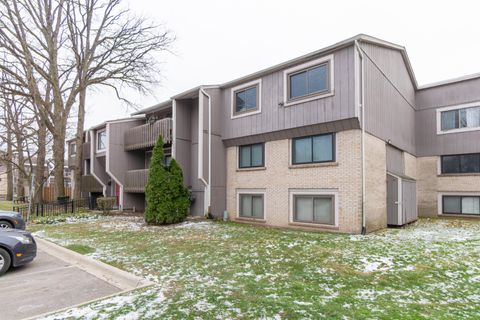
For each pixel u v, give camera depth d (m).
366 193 10.02
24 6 17.45
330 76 10.39
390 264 6.12
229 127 13.84
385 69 12.45
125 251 7.53
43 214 15.65
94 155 19.95
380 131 11.55
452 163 15.49
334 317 3.66
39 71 17.94
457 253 6.93
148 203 12.48
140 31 18.98
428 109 16.25
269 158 12.48
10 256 6.08
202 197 14.18
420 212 16.16
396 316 3.72
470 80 15.01
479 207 14.43
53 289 5.08
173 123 14.58
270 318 3.63
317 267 5.99
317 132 10.87
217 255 6.98
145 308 3.99
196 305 4.06
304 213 11.22
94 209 18.88
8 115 22.84
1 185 50.56
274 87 12.12
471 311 3.96
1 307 4.30
